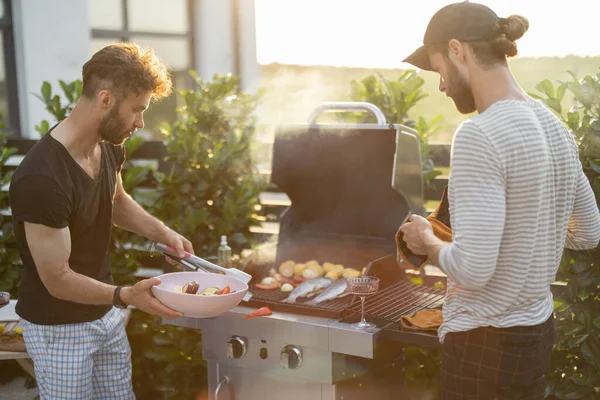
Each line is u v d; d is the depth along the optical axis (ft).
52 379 6.59
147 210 10.28
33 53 15.49
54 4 15.66
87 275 6.59
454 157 4.80
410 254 5.74
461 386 5.37
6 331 8.19
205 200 10.37
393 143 7.64
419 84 9.78
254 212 10.76
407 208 8.07
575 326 7.66
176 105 19.02
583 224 5.65
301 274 8.29
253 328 7.07
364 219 8.39
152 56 6.20
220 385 7.47
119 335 7.12
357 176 8.11
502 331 5.07
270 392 7.29
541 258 4.97
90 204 6.29
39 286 6.37
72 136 6.06
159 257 12.30
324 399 6.93
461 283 4.80
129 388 7.31
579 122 7.79
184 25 19.12
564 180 5.05
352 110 8.05
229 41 19.61
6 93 15.74
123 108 5.97
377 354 7.22
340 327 6.56
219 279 7.05
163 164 12.45
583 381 7.69
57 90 15.88
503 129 4.70
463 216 4.69
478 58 4.96
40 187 5.71
